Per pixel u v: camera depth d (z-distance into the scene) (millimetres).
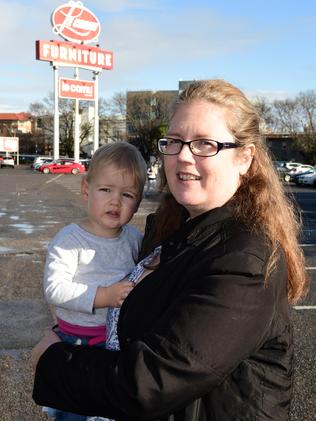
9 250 8406
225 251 1193
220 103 1353
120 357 1164
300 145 61312
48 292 1798
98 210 1881
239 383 1121
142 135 62375
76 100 49969
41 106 78500
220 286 1125
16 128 97375
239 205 1331
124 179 1880
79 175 42844
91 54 46969
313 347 4051
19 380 3396
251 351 1115
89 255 1871
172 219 1663
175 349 1086
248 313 1108
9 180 34094
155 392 1079
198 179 1342
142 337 1172
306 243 9312
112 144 1963
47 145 86188
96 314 1851
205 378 1077
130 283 1570
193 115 1346
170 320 1142
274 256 1212
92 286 1739
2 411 2998
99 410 1189
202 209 1381
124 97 73562
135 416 1118
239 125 1356
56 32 45188
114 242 1921
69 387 1213
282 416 1157
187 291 1185
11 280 6258
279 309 1213
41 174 44000
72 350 1268
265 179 1392
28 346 4012
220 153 1326
